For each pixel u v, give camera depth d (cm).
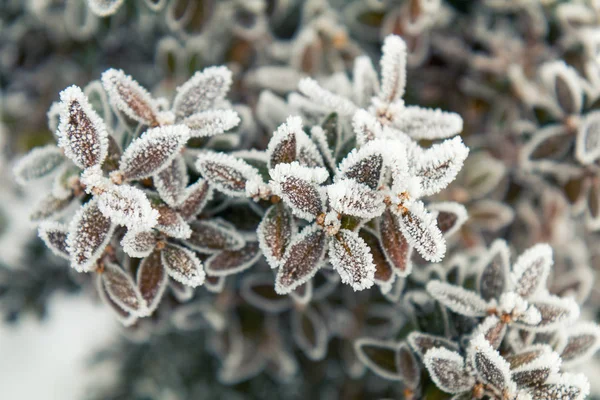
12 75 49
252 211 37
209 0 44
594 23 44
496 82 47
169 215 35
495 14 47
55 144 41
